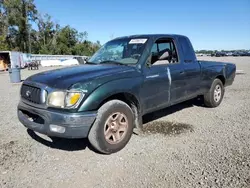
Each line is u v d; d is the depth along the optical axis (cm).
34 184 289
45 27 6762
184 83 496
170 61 480
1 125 505
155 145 393
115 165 331
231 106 646
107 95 344
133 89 381
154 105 432
